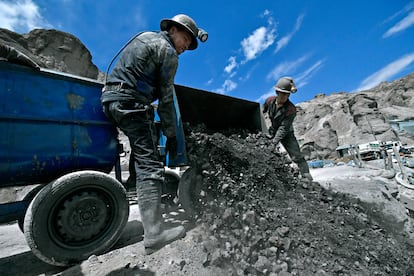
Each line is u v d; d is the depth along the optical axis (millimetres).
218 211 2109
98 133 2096
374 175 6086
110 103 1866
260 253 1709
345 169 9844
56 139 1814
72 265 1658
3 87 1578
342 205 2924
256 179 2672
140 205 1787
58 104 1843
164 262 1568
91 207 1797
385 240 2361
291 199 2697
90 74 28156
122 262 1573
